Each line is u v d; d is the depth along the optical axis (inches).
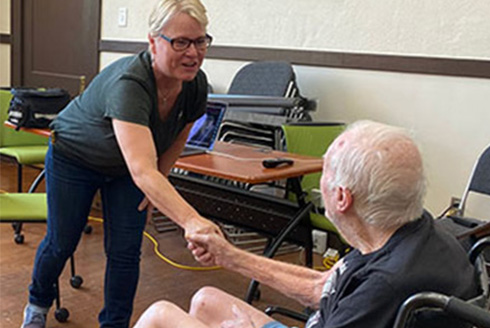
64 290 104.2
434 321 39.6
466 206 117.4
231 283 114.1
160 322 52.4
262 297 109.7
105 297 80.9
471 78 118.8
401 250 40.8
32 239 129.0
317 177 116.9
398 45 127.6
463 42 119.0
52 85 202.7
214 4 157.8
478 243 50.5
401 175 41.1
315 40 140.5
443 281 39.8
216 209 105.4
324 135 116.9
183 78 66.8
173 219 61.1
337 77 137.7
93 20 186.9
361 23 132.5
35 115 109.3
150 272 116.3
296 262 130.4
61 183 76.8
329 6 137.1
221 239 58.4
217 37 158.6
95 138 72.5
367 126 43.9
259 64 142.3
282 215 97.2
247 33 152.4
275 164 89.9
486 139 118.2
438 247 41.6
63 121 75.7
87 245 128.1
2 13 211.6
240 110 131.0
